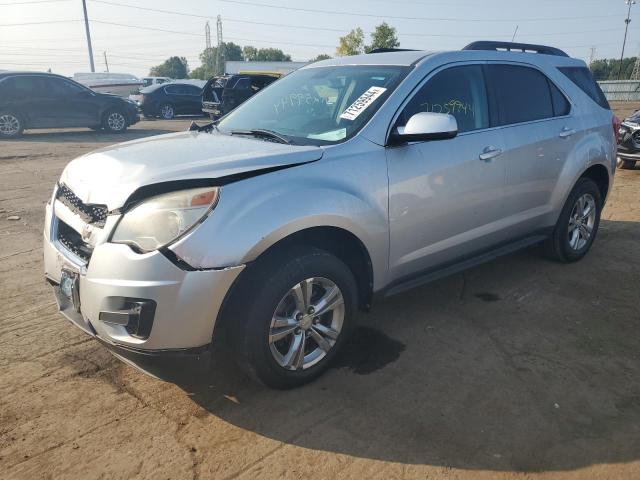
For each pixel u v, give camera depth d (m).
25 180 8.77
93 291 2.57
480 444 2.59
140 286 2.46
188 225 2.50
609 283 4.55
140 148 3.17
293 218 2.71
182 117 23.50
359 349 3.46
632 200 7.66
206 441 2.61
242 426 2.72
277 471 2.42
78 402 2.89
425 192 3.38
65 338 3.56
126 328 2.55
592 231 5.11
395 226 3.26
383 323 3.81
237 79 16.50
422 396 2.96
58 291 3.04
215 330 2.64
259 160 2.79
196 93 22.56
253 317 2.70
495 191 3.88
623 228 6.23
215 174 2.62
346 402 2.91
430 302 4.15
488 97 3.93
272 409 2.85
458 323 3.82
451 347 3.49
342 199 2.93
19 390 2.99
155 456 2.51
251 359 2.77
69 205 2.99
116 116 16.14
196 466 2.45
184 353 2.58
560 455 2.52
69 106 15.18
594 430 2.69
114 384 3.06
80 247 2.82
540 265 4.95
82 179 2.91
